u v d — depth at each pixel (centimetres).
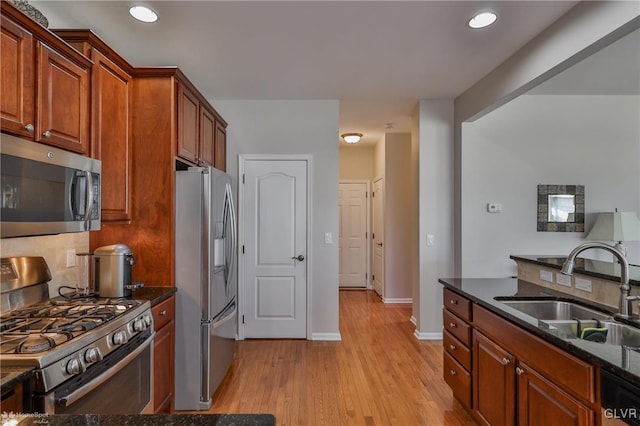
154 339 210
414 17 222
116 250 208
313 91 361
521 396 169
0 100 138
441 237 393
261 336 389
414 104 405
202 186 248
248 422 77
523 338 167
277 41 254
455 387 246
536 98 375
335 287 389
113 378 161
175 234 246
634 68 305
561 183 374
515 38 249
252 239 390
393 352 352
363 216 664
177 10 214
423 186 392
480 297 212
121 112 226
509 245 371
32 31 152
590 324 171
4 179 134
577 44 209
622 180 376
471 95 348
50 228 156
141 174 241
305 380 291
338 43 257
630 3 175
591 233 362
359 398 262
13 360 119
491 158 373
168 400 234
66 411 129
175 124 246
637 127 377
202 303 247
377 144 621
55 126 166
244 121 389
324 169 390
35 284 188
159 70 238
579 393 130
